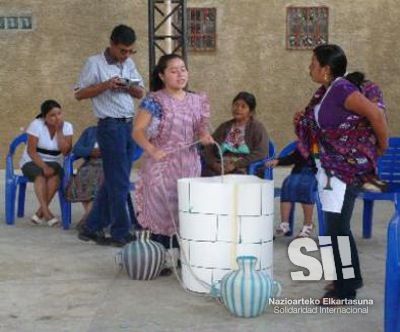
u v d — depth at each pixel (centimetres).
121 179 680
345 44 1415
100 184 755
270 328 454
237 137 722
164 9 1345
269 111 1427
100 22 1409
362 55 1416
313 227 750
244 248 510
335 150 468
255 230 509
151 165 560
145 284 555
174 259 574
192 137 560
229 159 713
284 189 723
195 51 1419
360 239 743
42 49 1410
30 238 738
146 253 558
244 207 507
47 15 1405
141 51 1412
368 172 469
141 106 551
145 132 549
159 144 556
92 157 789
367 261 638
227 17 1411
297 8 1409
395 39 1413
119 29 675
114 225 693
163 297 521
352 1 1407
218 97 1427
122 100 673
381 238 748
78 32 1410
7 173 827
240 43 1416
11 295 530
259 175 712
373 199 686
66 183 784
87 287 548
